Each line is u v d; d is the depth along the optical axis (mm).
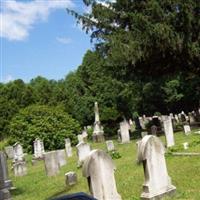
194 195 11789
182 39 30359
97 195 11305
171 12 30406
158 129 37094
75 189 15680
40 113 38688
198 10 30359
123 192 13281
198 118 41375
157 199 11781
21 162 25734
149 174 11812
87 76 60500
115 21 33531
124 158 20656
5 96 75500
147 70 34469
